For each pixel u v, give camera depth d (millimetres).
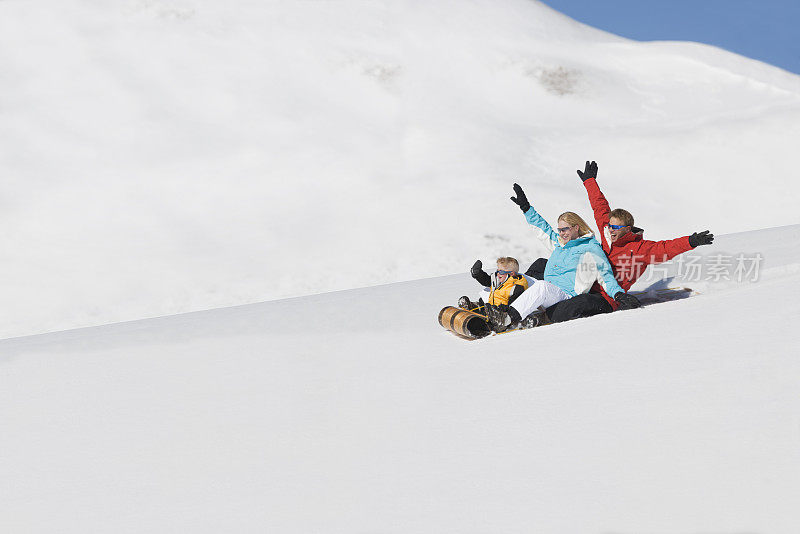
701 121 81188
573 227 9227
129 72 83750
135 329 14148
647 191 69688
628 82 94062
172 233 64250
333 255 60594
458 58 92750
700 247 16281
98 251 61281
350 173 71938
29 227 64000
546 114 86312
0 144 73125
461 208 65688
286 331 11266
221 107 80812
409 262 58969
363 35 94250
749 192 68625
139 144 75062
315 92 84750
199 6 94812
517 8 106500
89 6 92000
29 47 85188
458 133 78875
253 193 69688
